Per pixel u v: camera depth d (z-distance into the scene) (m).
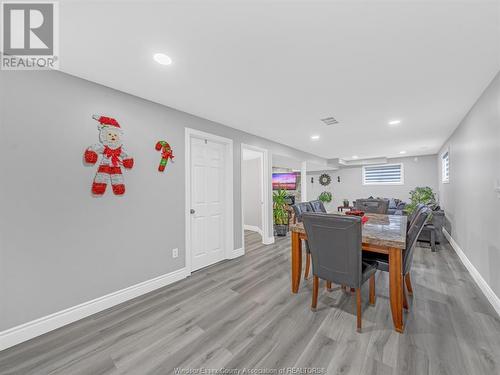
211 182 3.42
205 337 1.71
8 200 1.64
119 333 1.76
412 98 2.53
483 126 2.39
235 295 2.38
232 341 1.66
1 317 1.60
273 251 4.06
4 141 1.63
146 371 1.40
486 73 1.98
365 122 3.42
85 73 1.93
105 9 1.25
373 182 7.83
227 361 1.47
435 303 2.14
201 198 3.26
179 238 2.82
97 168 2.09
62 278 1.88
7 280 1.63
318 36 1.49
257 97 2.48
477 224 2.63
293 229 2.40
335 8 1.25
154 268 2.55
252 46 1.60
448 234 4.59
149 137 2.52
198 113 2.99
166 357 1.51
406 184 7.12
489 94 2.20
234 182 3.72
